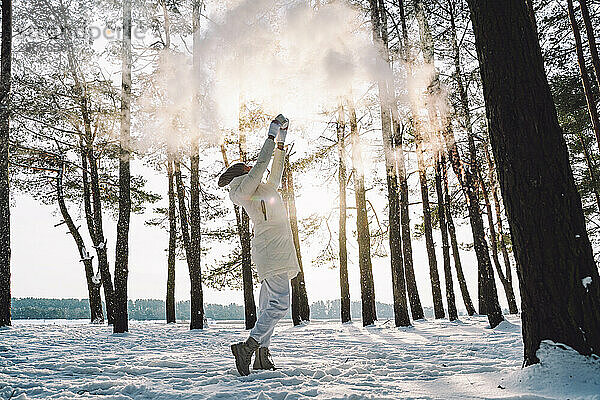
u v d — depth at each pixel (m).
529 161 3.23
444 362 4.28
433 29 10.92
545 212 3.18
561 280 3.12
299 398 2.74
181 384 3.36
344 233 16.36
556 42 11.89
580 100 12.89
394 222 12.19
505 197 3.36
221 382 3.41
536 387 2.89
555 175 3.22
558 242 3.15
